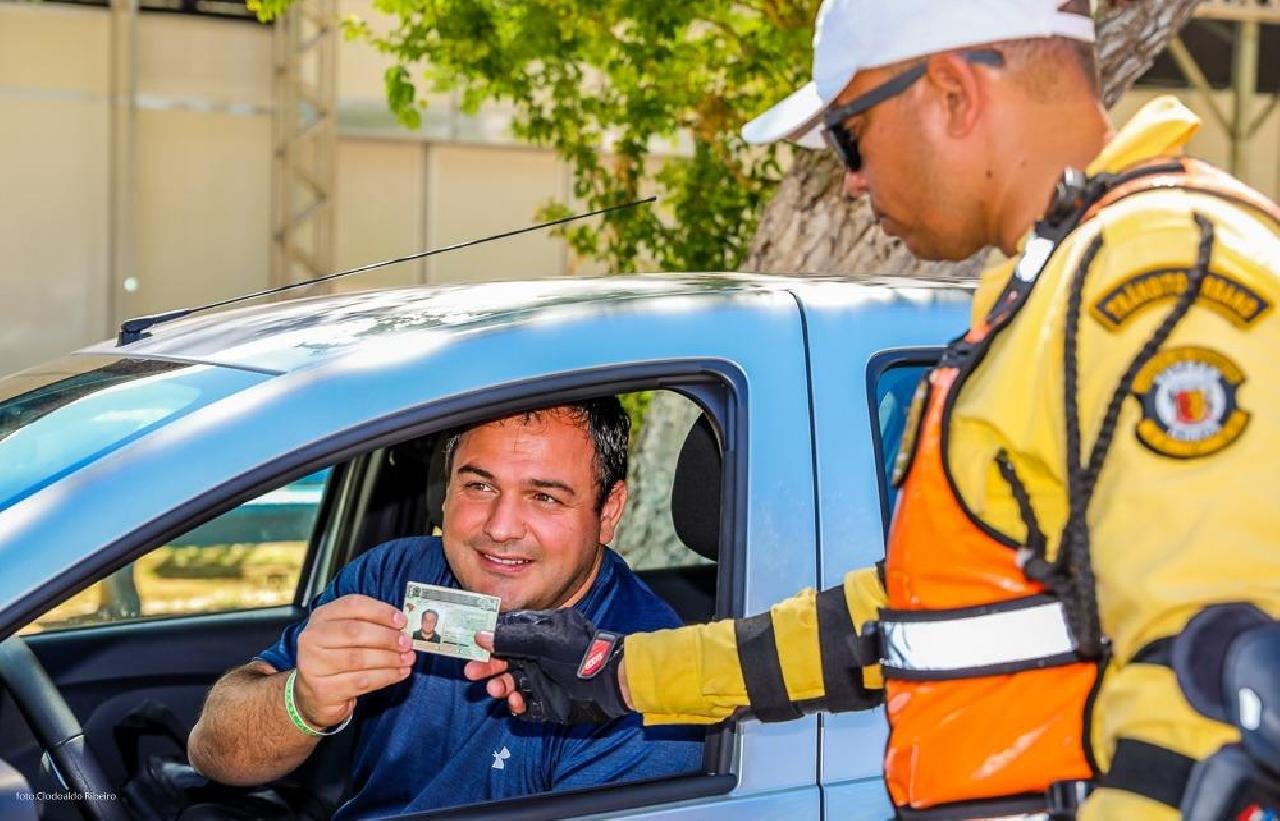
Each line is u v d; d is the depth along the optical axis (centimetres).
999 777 138
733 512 202
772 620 174
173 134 1412
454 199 1479
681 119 632
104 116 1388
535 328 199
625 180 640
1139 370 123
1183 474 120
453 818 190
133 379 212
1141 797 118
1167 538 119
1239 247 125
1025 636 136
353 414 185
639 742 207
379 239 1476
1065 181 137
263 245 1447
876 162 150
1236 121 1380
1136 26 447
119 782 259
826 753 199
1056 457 130
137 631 295
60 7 1363
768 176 651
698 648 177
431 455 281
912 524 142
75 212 1386
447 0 600
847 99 151
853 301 221
